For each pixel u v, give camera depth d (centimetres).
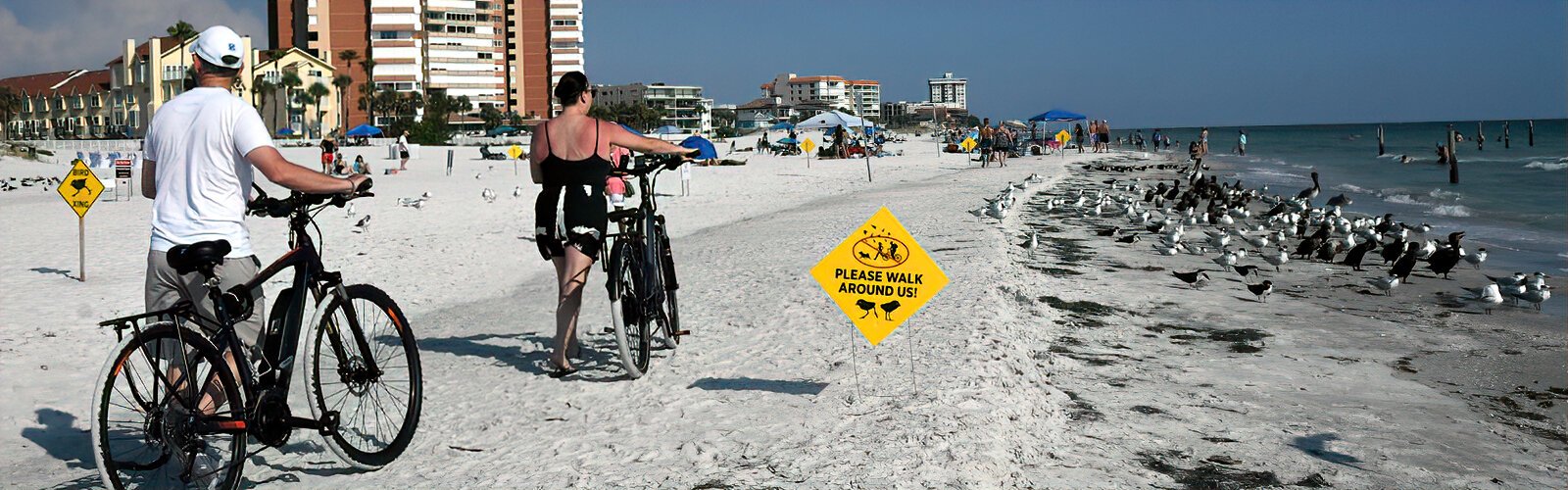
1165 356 767
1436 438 561
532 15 16825
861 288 588
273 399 455
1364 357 780
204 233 455
